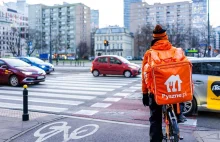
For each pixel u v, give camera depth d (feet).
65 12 442.50
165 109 13.04
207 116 24.02
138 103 30.96
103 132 19.30
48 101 32.53
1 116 24.16
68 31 442.09
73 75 72.38
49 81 55.62
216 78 23.04
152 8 440.45
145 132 19.17
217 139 17.49
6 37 374.43
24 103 22.57
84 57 391.45
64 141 17.44
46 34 445.78
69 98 34.71
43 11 454.81
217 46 272.10
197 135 18.44
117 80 58.44
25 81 45.85
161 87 11.50
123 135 18.51
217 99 22.82
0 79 47.62
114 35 381.60
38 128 20.39
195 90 23.56
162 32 12.60
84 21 458.09
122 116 24.45
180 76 11.48
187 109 23.97
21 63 49.83
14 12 456.86
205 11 375.45
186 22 411.13
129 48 401.29
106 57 67.56
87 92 40.04
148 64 12.09
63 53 417.08
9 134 18.79
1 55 344.08
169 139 12.84
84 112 26.35
